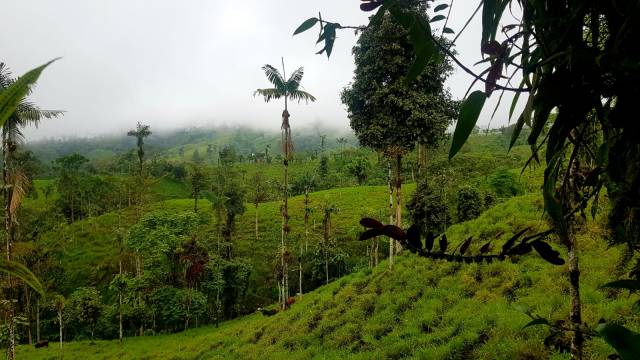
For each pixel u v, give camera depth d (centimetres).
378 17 65
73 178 6950
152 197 6894
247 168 12062
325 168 9312
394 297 1316
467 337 839
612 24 56
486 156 5572
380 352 981
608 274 796
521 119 61
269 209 6525
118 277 3928
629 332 45
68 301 3953
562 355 595
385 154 1518
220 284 3925
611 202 72
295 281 4356
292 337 1500
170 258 4028
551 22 58
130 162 10312
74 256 5375
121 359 2839
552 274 938
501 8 62
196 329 3703
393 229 72
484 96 55
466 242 72
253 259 5016
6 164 1473
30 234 4547
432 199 3509
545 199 74
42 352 3319
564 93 54
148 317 3844
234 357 1683
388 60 1190
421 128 1336
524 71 60
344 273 4322
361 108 1460
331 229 5422
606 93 53
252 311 4225
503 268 1091
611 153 60
